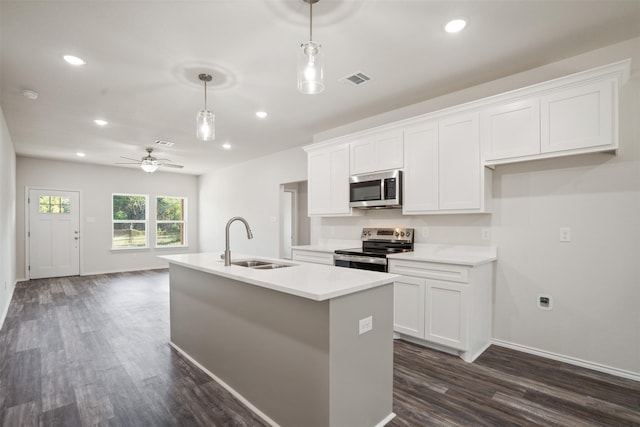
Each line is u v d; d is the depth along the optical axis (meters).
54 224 6.68
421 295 2.96
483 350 2.91
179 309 3.00
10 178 4.88
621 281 2.46
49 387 2.34
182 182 8.51
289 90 3.22
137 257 7.73
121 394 2.25
